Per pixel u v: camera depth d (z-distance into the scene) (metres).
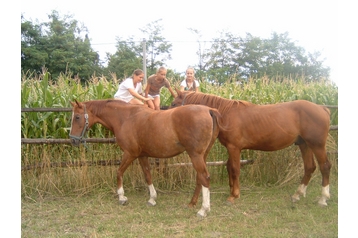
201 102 5.14
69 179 5.55
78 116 4.98
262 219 4.34
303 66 23.14
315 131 4.64
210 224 4.16
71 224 4.23
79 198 5.31
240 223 4.21
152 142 4.47
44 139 5.43
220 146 6.24
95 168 5.65
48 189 5.50
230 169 5.25
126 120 4.80
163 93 7.13
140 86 5.69
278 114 4.76
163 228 4.05
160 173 5.83
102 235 3.87
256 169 6.22
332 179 6.38
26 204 5.03
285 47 23.83
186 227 4.10
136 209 4.81
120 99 5.50
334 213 4.54
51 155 5.68
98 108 5.06
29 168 5.46
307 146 5.08
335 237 3.74
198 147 4.20
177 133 4.27
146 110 4.77
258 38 22.97
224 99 5.05
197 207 4.79
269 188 5.92
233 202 4.99
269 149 4.95
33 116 5.76
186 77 6.38
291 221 4.30
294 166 6.20
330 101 7.08
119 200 4.99
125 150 4.81
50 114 5.82
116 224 4.23
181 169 5.90
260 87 8.27
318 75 22.84
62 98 6.11
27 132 5.78
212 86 8.17
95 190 5.54
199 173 4.28
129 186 5.77
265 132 4.77
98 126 5.91
